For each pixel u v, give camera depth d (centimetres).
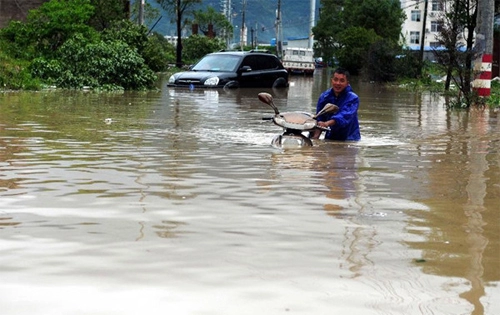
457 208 477
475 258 353
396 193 530
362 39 5547
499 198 517
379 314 276
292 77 4669
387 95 2431
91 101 1580
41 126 981
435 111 1622
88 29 2634
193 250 358
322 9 8262
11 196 488
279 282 310
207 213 445
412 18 8056
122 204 467
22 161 655
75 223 411
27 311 273
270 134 952
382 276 321
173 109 1405
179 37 5419
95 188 524
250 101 1781
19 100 1529
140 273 319
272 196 506
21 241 369
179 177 582
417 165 693
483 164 709
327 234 396
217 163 669
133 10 5047
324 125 876
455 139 969
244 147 802
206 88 2428
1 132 893
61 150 738
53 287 299
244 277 316
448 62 1922
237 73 2548
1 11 3319
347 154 767
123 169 619
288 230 404
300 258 347
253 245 370
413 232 405
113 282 306
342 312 277
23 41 2603
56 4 2625
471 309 282
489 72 1977
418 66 4053
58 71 2230
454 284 312
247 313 275
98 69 2202
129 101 1630
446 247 373
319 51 8281
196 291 297
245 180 573
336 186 555
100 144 796
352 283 311
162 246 364
